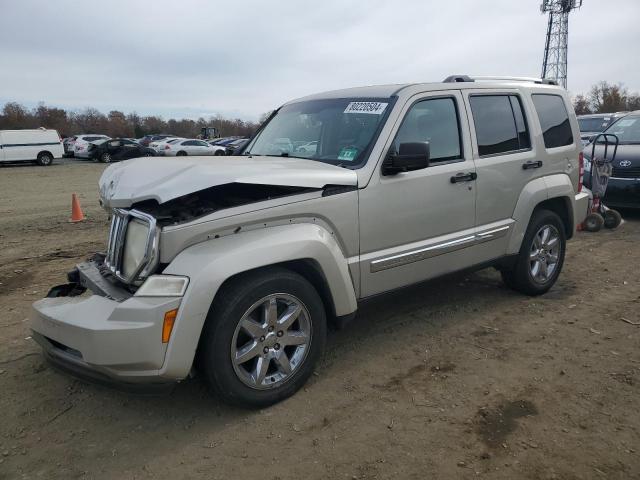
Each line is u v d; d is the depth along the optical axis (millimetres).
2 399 3533
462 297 5355
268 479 2754
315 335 3533
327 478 2748
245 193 3449
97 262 3854
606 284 5715
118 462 2906
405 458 2887
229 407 3410
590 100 68375
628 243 7480
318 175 3508
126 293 3188
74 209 10242
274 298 3309
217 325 3088
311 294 3463
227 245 3141
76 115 80688
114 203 3268
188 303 2949
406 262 4062
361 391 3580
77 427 3229
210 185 3045
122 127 80938
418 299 5309
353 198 3680
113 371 2939
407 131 4066
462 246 4445
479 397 3480
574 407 3344
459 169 4367
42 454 2979
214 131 53094
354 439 3062
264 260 3191
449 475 2748
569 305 5109
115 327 2898
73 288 3732
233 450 2988
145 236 3090
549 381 3672
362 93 4430
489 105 4773
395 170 3826
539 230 5188
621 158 8828
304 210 3443
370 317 4867
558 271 5473
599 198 8328
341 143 4078
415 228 4102
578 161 5656
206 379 3209
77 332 2984
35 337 3348
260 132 5082
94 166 28422
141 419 3303
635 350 4121
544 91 5398
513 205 4898
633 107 64625
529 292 5293
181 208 3309
